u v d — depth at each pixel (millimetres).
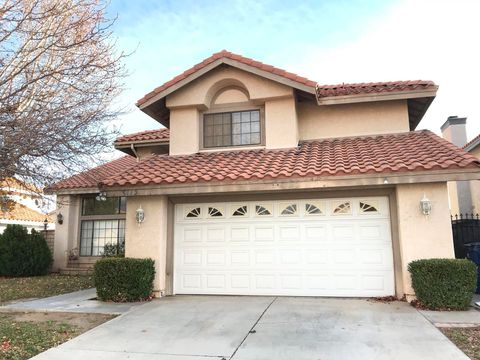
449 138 21578
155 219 11297
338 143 12664
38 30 7859
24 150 7191
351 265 10562
